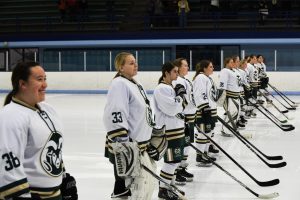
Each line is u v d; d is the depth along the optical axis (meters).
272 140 7.79
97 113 11.40
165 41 16.81
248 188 4.45
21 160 2.01
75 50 17.59
